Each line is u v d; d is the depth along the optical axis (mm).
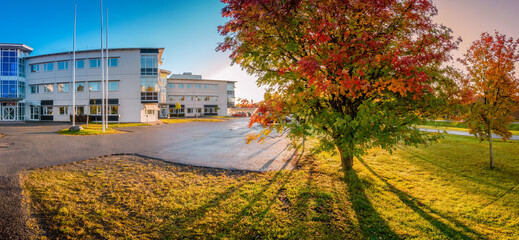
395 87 3803
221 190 5297
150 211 4195
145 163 7875
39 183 5387
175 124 30969
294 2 3455
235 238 3418
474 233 3723
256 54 4898
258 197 4891
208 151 10414
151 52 31953
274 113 4508
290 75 4992
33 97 34656
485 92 7867
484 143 13172
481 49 7797
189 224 3771
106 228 3590
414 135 4922
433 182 6152
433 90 4914
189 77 63031
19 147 10523
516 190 5570
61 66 32938
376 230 3748
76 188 5199
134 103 31500
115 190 5160
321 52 4371
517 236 3623
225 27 4441
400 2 4430
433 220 4105
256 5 3355
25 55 35562
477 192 5445
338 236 3547
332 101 5766
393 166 7789
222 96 62406
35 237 3283
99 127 22219
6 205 4172
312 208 4449
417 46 4359
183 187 5488
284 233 3578
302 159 8727
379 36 4617
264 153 9953
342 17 4184
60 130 18484
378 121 4684
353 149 4965
